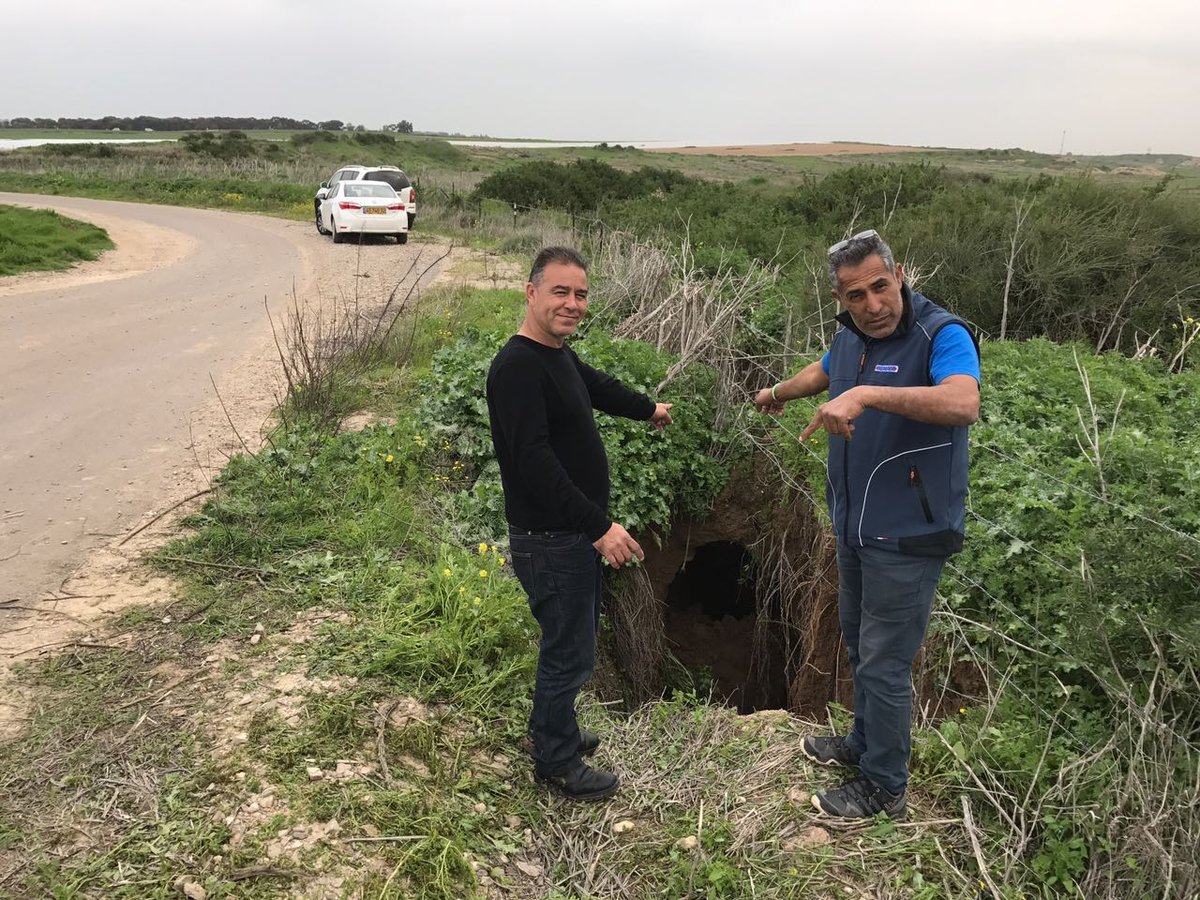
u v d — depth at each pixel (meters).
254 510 4.77
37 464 5.71
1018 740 3.10
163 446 6.07
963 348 2.51
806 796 3.06
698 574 7.69
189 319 10.85
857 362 2.77
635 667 5.89
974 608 3.84
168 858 2.49
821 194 15.45
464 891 2.58
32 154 44.38
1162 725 2.70
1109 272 8.59
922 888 2.65
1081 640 3.10
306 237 20.81
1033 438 5.12
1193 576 3.01
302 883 2.46
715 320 6.98
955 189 13.19
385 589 4.05
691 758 3.31
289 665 3.46
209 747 2.97
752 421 6.61
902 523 2.62
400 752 3.07
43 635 3.63
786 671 6.07
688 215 15.90
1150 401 5.62
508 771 3.11
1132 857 2.54
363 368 7.68
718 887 2.65
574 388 2.71
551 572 2.77
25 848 2.50
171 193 31.77
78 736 2.99
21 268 14.73
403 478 5.38
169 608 3.88
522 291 12.20
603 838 2.89
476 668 3.53
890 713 2.78
